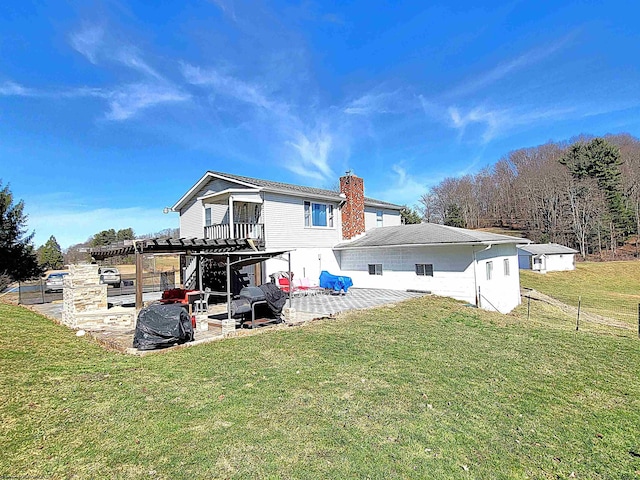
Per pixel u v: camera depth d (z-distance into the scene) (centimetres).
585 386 571
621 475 340
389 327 944
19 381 508
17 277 2494
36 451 338
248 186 1652
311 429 398
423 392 521
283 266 1664
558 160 5988
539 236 5600
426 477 320
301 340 790
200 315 912
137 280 1043
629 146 6225
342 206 2003
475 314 1189
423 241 1577
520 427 429
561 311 1831
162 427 391
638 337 994
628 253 4941
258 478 309
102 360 641
